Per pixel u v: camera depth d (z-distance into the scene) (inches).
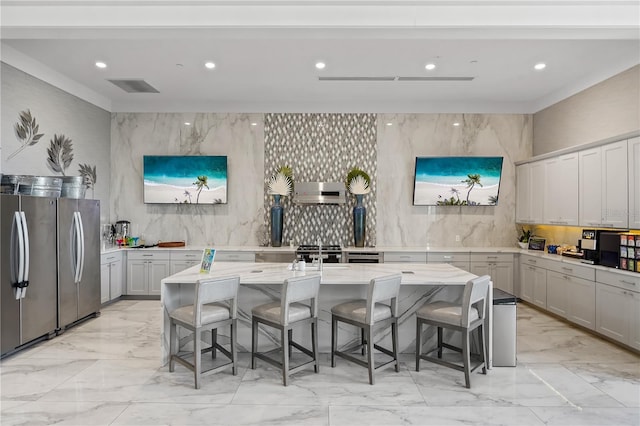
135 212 253.6
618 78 177.8
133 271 234.8
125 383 122.5
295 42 161.0
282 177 241.8
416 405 108.9
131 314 203.9
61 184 173.8
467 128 251.1
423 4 127.1
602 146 171.0
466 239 252.7
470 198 245.0
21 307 148.0
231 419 101.3
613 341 161.9
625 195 157.4
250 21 129.1
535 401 111.5
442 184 245.9
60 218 169.2
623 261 153.8
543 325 187.0
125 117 251.6
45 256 160.2
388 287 124.9
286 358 121.1
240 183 253.0
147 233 254.4
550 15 127.0
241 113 252.4
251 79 206.2
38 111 185.8
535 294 212.7
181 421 100.3
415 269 155.3
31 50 170.4
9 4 128.0
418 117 251.8
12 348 143.9
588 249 177.9
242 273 142.9
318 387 119.7
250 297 145.7
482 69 191.3
